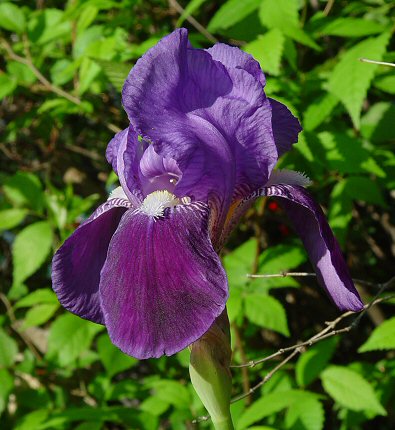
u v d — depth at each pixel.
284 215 0.62
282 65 0.56
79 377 0.66
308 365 0.51
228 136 0.32
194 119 0.32
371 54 0.43
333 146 0.48
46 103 0.58
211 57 0.32
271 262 0.52
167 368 0.64
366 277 0.65
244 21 0.52
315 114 0.48
